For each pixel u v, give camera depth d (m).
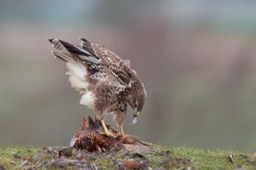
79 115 30.09
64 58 13.48
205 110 31.92
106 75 13.22
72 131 29.78
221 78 32.91
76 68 13.48
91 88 13.36
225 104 32.19
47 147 13.02
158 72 32.72
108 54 13.30
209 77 32.88
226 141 31.34
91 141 12.24
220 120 31.73
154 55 33.12
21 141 29.73
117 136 12.74
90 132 12.57
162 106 31.38
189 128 31.30
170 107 31.61
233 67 33.09
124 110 13.39
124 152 12.10
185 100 32.09
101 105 13.24
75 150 12.15
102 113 13.23
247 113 31.95
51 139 29.69
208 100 32.22
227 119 31.77
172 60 33.00
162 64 32.84
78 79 13.49
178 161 11.90
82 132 12.50
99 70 13.27
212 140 31.22
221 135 31.48
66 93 31.08
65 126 29.94
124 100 13.30
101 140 12.28
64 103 30.64
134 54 33.09
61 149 12.43
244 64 33.06
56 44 13.27
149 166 11.55
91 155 11.97
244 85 32.72
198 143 30.92
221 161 12.14
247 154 12.69
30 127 29.92
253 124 31.59
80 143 12.27
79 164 11.53
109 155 11.96
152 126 30.66
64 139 29.73
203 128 31.41
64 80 31.70
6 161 12.06
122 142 12.74
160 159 11.93
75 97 30.78
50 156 12.17
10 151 13.02
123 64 13.30
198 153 12.77
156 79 32.44
